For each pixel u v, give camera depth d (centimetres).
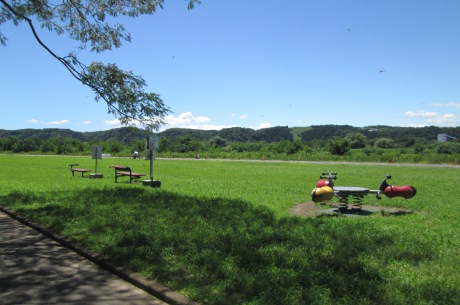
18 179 1991
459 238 729
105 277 553
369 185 1798
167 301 458
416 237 718
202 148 6912
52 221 869
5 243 741
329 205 1168
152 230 770
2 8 1132
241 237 697
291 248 631
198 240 683
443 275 516
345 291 454
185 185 1705
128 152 6806
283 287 468
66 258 646
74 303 465
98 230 784
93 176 2097
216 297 439
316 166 3566
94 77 1088
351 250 614
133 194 1288
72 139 8194
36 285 523
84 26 1184
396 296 441
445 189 1625
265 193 1413
